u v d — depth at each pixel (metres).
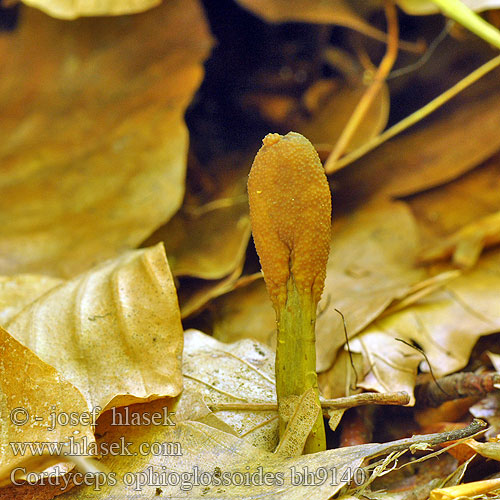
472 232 0.41
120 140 0.42
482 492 0.34
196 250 0.41
